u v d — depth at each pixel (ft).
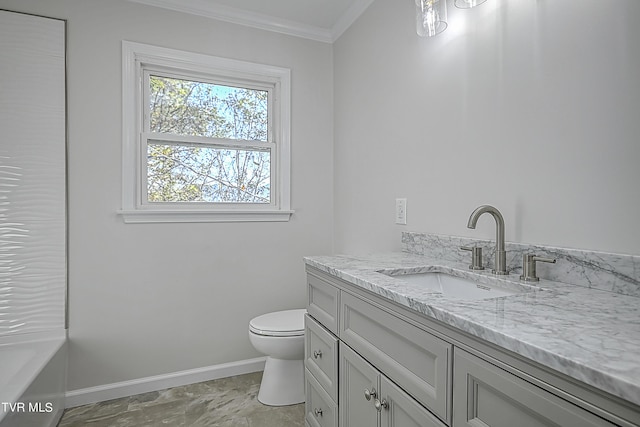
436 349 2.59
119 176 6.41
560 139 3.45
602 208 3.12
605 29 3.08
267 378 6.29
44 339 5.88
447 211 4.89
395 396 3.06
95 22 6.23
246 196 7.58
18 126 5.77
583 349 1.76
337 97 7.99
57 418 5.59
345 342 4.00
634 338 1.92
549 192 3.57
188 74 7.07
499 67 4.10
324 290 4.55
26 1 5.85
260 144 7.65
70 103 6.08
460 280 4.13
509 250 3.93
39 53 5.89
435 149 5.10
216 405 6.17
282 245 7.77
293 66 7.80
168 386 6.78
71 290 6.13
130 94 6.45
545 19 3.59
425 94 5.28
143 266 6.64
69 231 6.11
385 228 6.29
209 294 7.16
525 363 1.92
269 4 6.97
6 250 5.71
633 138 2.89
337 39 7.98
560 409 1.73
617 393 1.45
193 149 7.14
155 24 6.64
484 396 2.20
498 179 4.12
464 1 3.85
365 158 6.89
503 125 4.06
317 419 4.80
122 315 6.49
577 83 3.30
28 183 5.83
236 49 7.27
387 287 3.14
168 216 6.79
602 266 3.07
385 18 6.24
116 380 6.45
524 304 2.61
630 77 2.91
